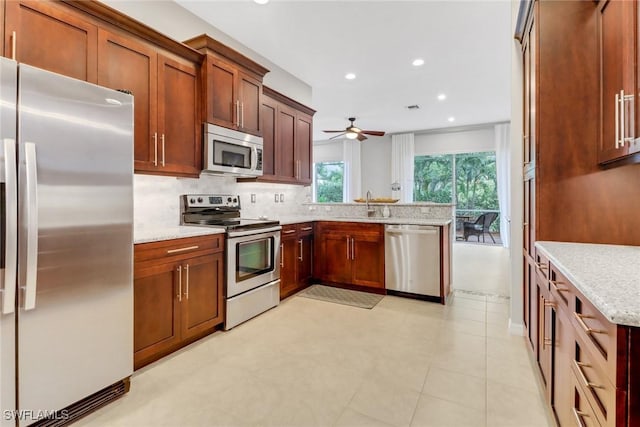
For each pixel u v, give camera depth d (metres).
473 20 3.15
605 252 1.53
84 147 1.61
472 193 7.94
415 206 4.03
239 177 3.56
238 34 3.39
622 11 1.46
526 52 2.32
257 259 3.05
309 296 3.63
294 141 4.18
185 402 1.76
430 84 4.91
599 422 0.91
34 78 1.43
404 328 2.76
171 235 2.23
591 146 1.80
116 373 1.78
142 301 2.05
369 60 4.04
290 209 4.51
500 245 7.47
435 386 1.91
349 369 2.10
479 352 2.32
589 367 1.00
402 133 8.48
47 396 1.51
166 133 2.49
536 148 1.89
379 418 1.63
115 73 2.16
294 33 3.38
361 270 3.80
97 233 1.68
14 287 1.38
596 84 1.78
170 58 2.53
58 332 1.54
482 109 6.28
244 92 3.18
